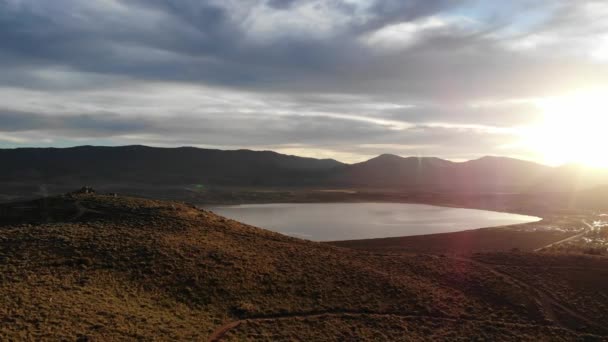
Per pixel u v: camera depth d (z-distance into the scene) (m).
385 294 34.09
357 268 38.72
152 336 23.62
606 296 36.50
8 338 20.95
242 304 29.98
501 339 29.09
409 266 41.22
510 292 36.19
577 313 33.88
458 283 37.88
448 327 30.20
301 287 33.69
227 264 35.44
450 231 101.69
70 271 30.77
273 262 37.81
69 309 24.77
